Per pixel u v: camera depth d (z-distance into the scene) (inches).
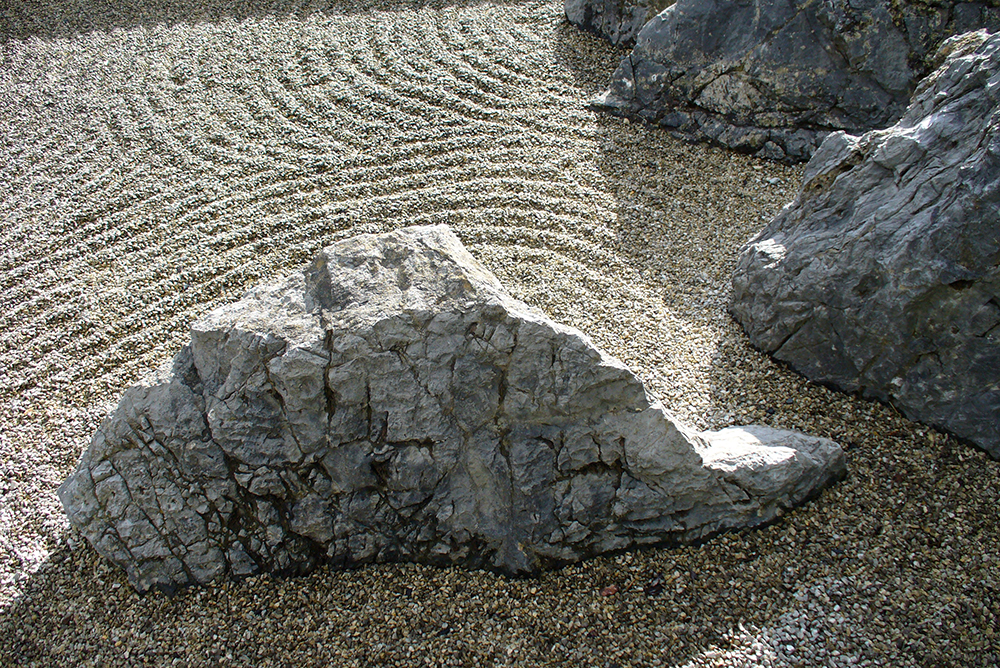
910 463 69.9
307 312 63.2
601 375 62.6
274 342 61.9
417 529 64.9
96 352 81.2
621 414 63.7
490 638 62.4
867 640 61.0
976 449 70.2
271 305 63.8
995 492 67.6
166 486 63.9
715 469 64.2
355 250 64.7
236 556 64.8
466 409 63.1
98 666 62.0
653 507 65.0
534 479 64.1
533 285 85.0
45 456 73.7
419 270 63.6
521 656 61.5
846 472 69.4
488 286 62.9
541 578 65.2
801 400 75.4
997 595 62.5
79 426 75.5
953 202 66.9
